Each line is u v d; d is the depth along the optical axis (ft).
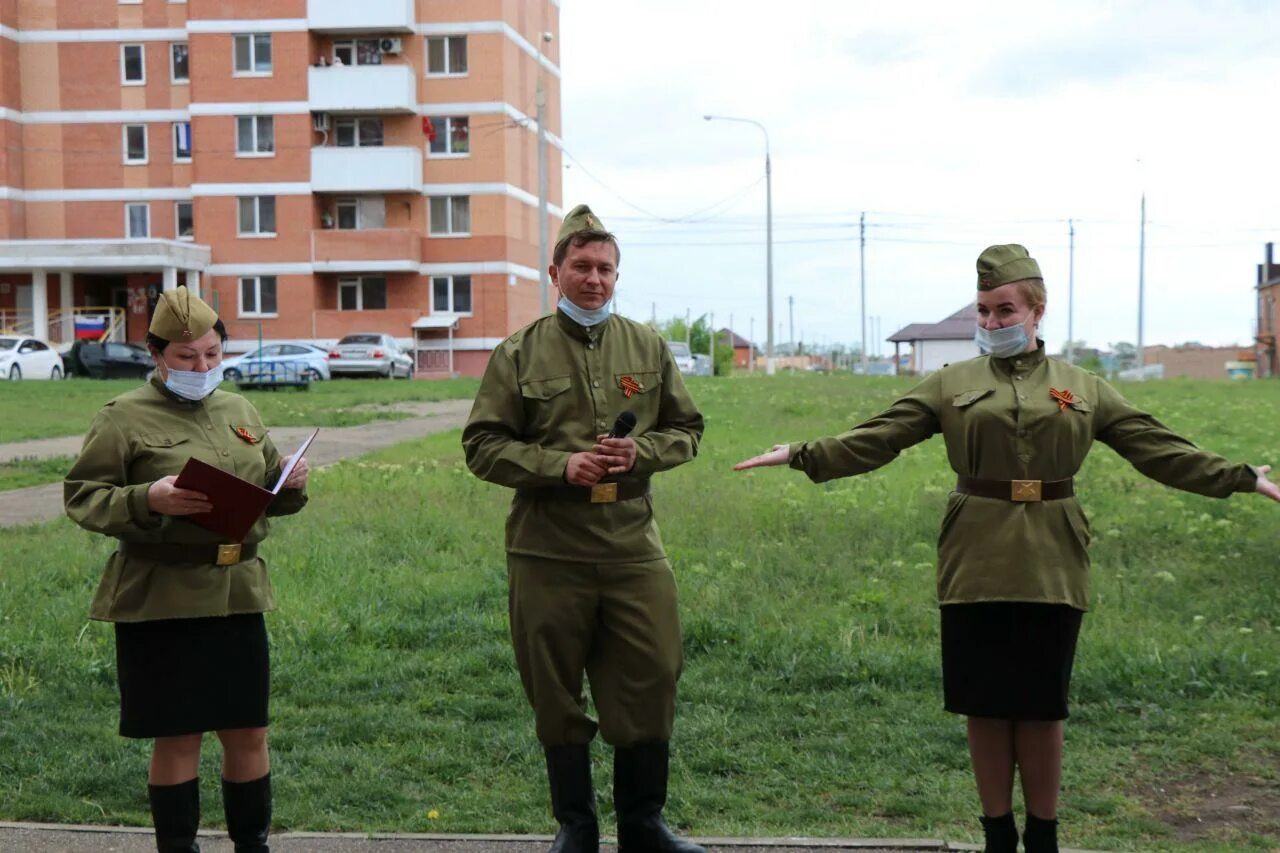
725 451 52.54
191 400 14.14
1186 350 272.92
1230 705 20.40
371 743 19.61
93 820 16.69
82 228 152.97
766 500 37.83
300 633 24.41
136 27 150.92
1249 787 17.52
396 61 148.25
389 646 24.44
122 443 13.67
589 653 14.78
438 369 148.66
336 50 149.28
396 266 147.02
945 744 19.11
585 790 14.58
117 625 13.76
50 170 152.46
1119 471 43.52
